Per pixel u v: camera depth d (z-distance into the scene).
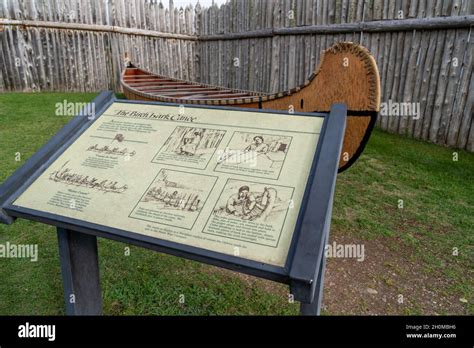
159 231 1.44
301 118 1.75
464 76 5.02
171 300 2.39
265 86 8.31
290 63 7.47
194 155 1.73
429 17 5.26
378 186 4.26
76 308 2.00
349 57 2.89
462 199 3.88
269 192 1.47
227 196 1.51
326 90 3.19
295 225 1.33
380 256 2.95
